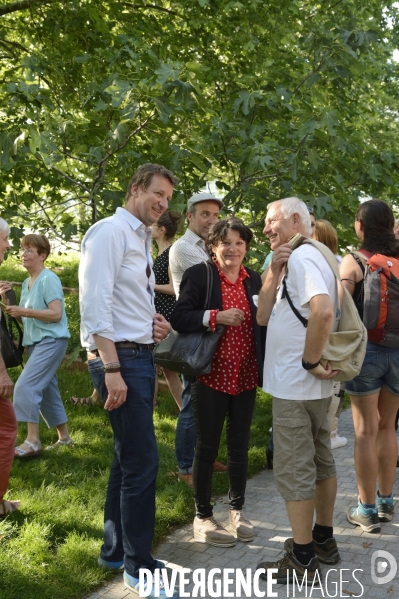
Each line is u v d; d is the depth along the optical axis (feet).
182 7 27.02
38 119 18.04
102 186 19.72
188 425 14.01
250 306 11.72
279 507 13.19
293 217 10.26
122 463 9.81
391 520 12.46
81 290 9.53
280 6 26.91
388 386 11.91
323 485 10.55
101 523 12.00
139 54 20.65
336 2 26.27
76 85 22.79
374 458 11.82
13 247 20.25
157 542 11.64
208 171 21.31
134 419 9.59
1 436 12.13
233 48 28.02
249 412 11.89
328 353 9.63
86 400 20.08
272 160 19.98
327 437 10.55
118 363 9.32
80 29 26.53
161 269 15.64
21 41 31.32
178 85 17.54
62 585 9.96
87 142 19.17
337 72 21.66
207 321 11.03
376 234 12.01
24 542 11.07
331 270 9.87
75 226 19.51
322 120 19.60
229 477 12.08
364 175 21.36
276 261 10.00
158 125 18.76
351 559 10.91
